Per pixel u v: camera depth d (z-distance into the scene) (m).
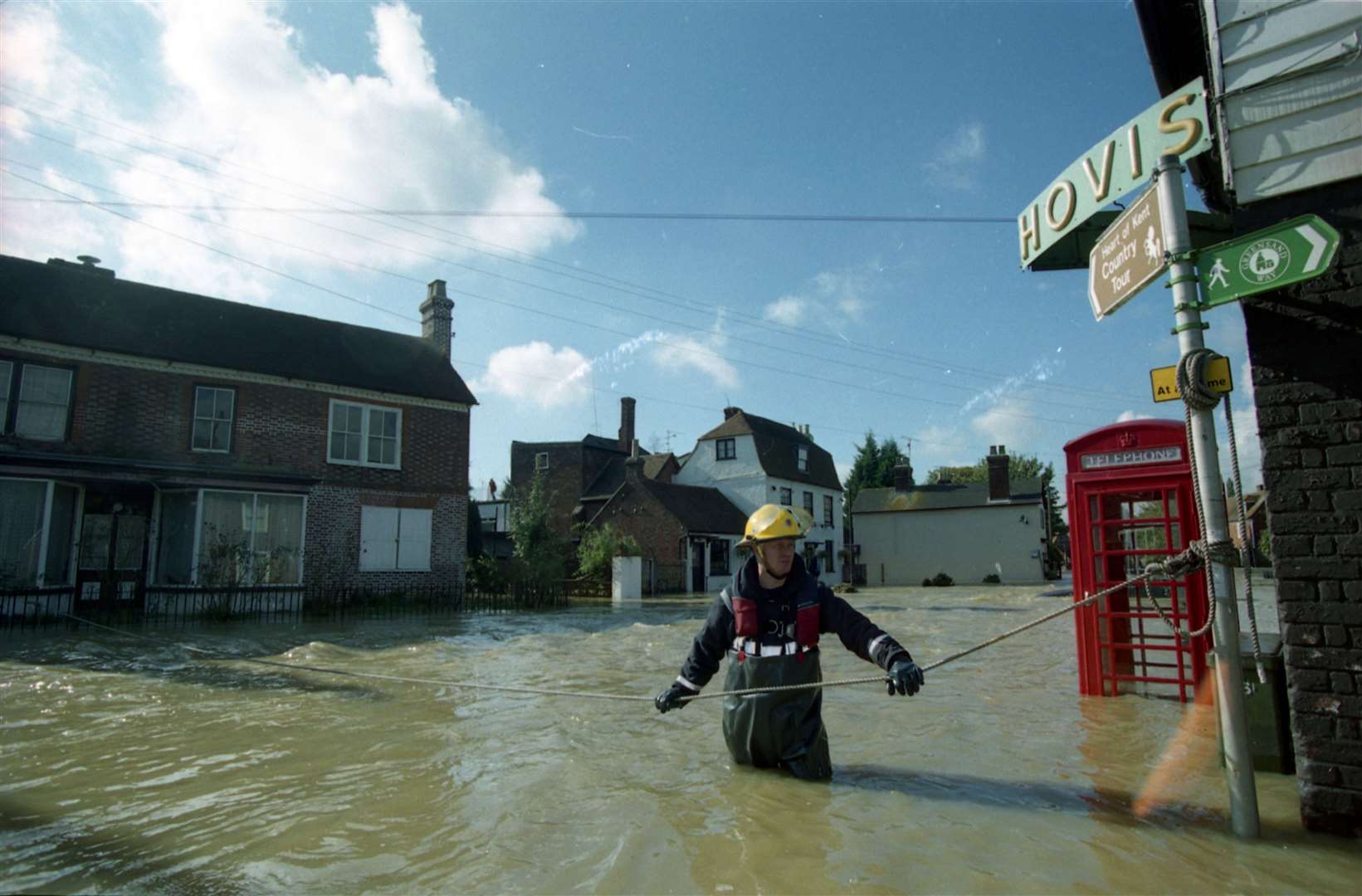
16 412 15.75
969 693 6.92
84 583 16.17
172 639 11.41
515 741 5.00
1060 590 30.81
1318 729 3.37
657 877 2.88
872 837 3.28
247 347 19.27
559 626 14.85
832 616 4.25
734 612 4.35
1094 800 3.79
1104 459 6.92
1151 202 3.61
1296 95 3.58
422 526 21.28
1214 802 3.75
